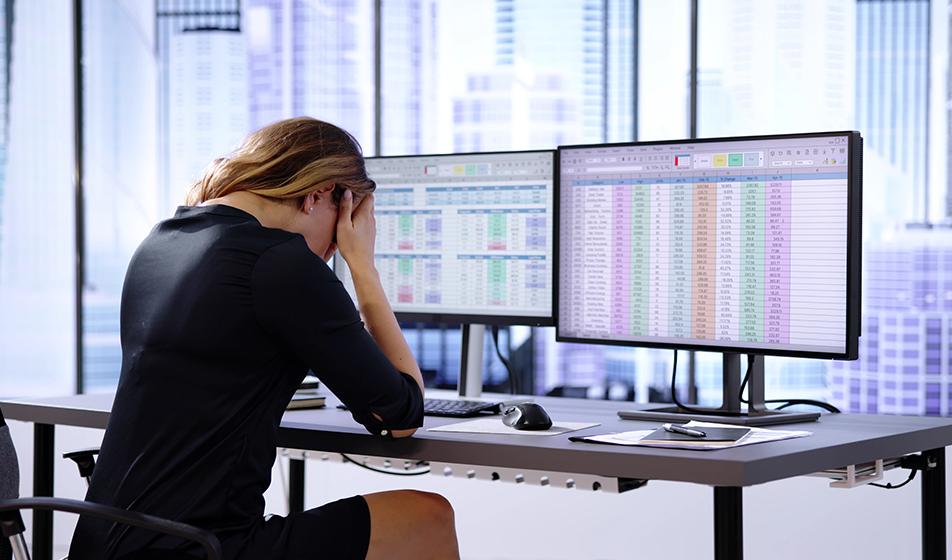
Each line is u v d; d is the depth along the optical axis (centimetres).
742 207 189
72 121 407
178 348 149
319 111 400
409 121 386
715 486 144
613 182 205
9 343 409
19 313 409
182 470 146
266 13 407
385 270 239
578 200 210
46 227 409
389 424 159
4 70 408
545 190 219
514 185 223
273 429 155
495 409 200
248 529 150
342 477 355
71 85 408
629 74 367
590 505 333
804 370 345
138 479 146
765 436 159
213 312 148
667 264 199
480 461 156
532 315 221
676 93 360
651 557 327
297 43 403
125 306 159
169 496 145
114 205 411
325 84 400
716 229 192
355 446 169
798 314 183
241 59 409
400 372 168
